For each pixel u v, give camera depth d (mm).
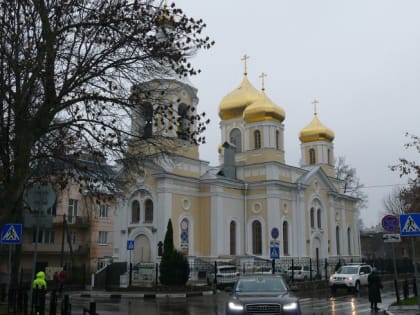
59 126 16547
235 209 45000
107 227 53500
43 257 47031
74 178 17609
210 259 40938
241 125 53438
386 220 20531
